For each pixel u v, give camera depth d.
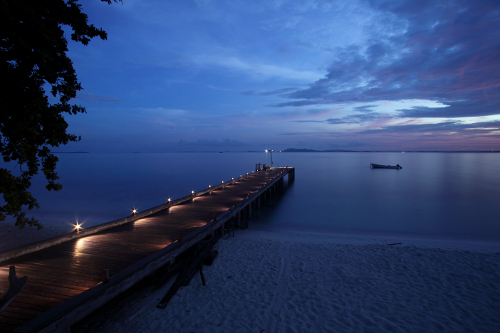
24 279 3.40
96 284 5.71
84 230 9.10
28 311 4.73
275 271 8.80
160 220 11.46
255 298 7.13
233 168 71.81
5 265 6.58
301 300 7.07
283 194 30.89
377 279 8.29
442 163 98.50
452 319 6.23
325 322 6.13
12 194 3.75
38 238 14.73
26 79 3.88
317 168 72.88
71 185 38.59
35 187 37.84
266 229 16.81
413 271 8.86
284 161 116.75
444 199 27.58
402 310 6.60
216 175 53.12
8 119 3.76
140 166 80.88
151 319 6.16
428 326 5.97
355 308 6.70
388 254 10.49
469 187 35.78
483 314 6.41
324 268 9.09
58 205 25.23
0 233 15.45
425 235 15.78
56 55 4.35
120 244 8.32
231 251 10.67
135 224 10.79
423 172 59.66
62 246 8.03
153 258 6.84
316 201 26.62
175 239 8.89
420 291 7.55
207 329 5.82
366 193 31.47
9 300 3.15
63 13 4.50
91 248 7.91
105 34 5.05
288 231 16.27
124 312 6.39
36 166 4.33
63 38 4.60
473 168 71.75
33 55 3.79
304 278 8.33
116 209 23.53
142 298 7.01
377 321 6.16
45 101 3.92
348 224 18.31
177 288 7.36
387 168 70.06
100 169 68.19
